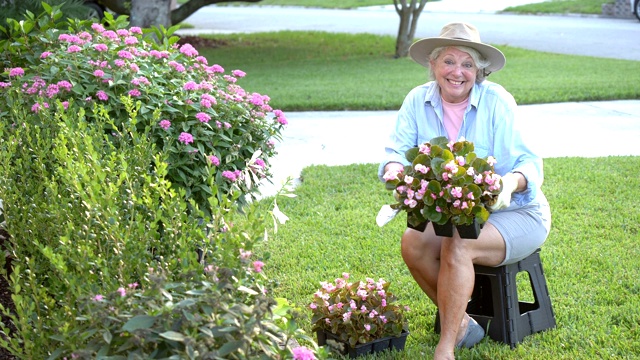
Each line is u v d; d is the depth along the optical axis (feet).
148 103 15.42
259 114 16.28
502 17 83.66
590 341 12.55
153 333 7.53
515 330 12.62
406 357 12.12
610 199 20.51
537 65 47.93
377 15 92.27
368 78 44.52
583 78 41.65
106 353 7.61
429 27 74.13
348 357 12.07
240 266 8.43
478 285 13.38
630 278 15.12
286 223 19.11
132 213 10.02
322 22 84.48
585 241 17.30
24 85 15.85
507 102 12.51
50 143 13.12
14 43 17.49
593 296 14.42
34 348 8.68
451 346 11.64
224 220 9.30
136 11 38.88
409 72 46.91
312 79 44.39
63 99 15.66
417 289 15.07
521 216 12.44
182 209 10.04
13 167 12.94
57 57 16.21
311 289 15.14
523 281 15.40
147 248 10.30
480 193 10.95
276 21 87.04
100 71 15.39
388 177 11.35
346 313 11.94
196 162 15.28
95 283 8.78
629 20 76.95
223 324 7.68
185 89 15.53
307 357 7.96
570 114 33.06
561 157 25.39
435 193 11.03
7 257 14.98
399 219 19.25
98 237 9.87
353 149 27.63
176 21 51.34
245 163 15.75
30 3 26.05
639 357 11.94
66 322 8.46
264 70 48.73
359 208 20.24
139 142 12.41
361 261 16.56
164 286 8.09
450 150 11.40
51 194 11.21
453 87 12.49
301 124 32.12
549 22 76.74
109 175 10.76
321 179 23.15
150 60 16.89
